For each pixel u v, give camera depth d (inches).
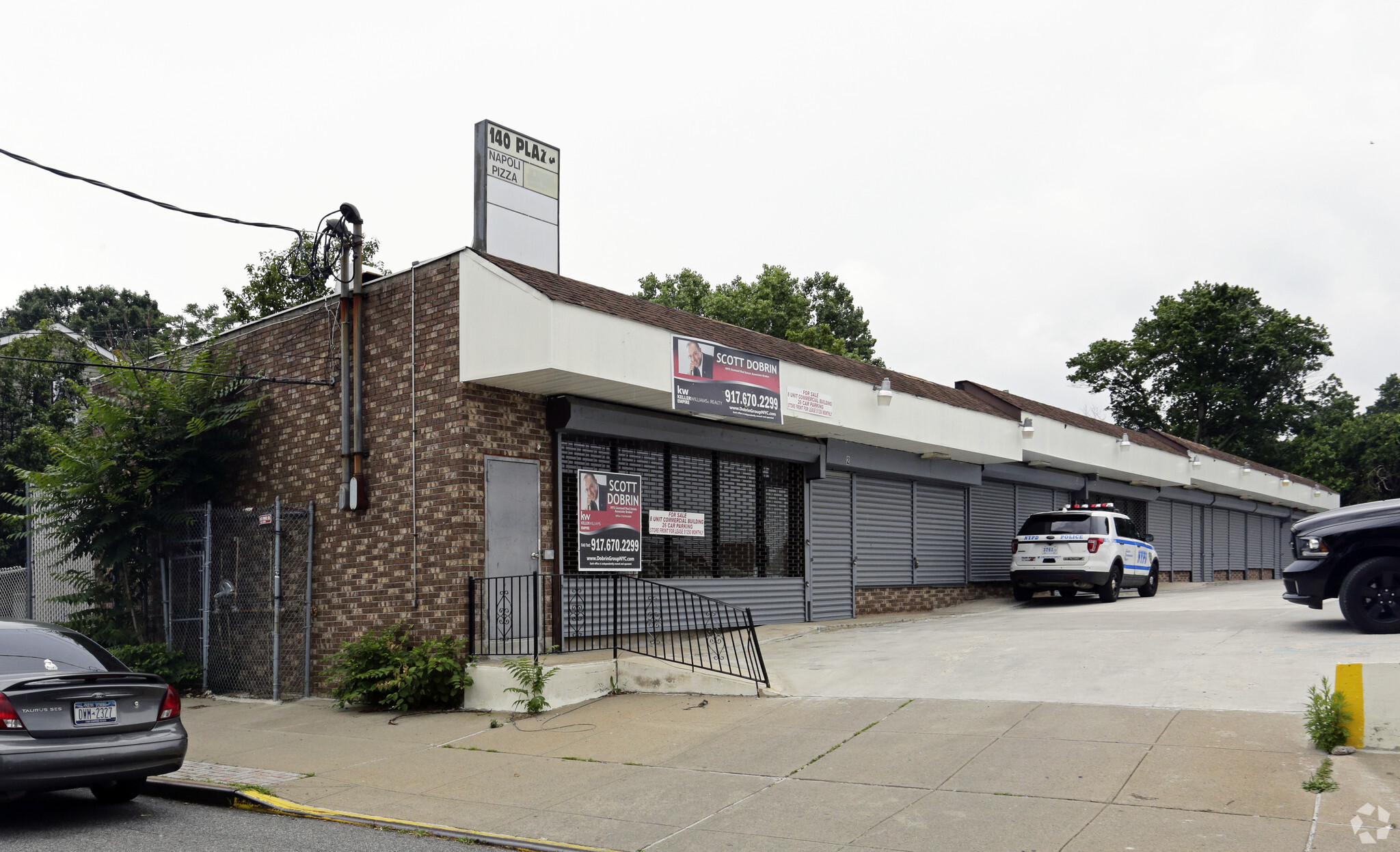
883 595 779.4
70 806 318.3
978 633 564.7
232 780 340.8
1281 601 693.9
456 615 472.4
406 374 512.7
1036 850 240.4
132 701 298.2
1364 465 2129.7
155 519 590.2
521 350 467.2
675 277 1670.8
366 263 782.5
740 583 641.0
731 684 433.1
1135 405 2124.8
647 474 584.1
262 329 601.3
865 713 384.8
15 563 999.0
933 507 850.8
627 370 497.4
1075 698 378.0
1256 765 284.7
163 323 1454.2
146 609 616.1
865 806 282.4
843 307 1824.6
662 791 311.0
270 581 558.6
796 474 701.3
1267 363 1993.1
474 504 483.5
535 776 335.9
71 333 1222.9
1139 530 1178.6
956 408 770.8
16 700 272.8
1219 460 1251.8
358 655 470.0
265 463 588.7
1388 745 289.4
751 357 578.9
